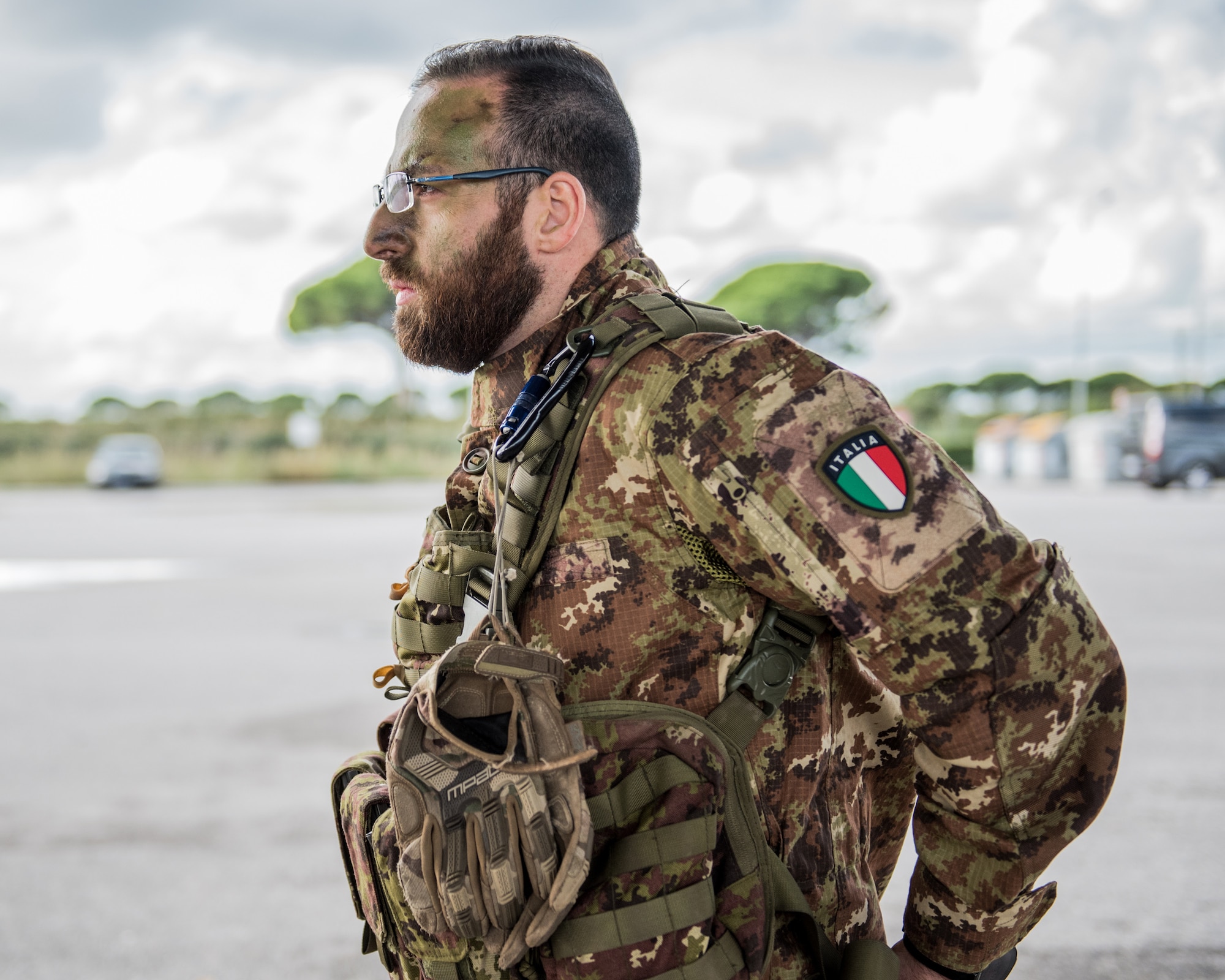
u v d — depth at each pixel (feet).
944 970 3.51
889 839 3.88
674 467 3.13
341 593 31.22
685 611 3.24
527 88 3.59
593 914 3.12
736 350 3.16
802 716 3.33
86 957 9.08
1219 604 25.30
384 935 3.60
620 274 3.65
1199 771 13.10
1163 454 70.69
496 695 3.24
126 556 43.06
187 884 10.51
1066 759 3.16
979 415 151.02
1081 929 9.12
